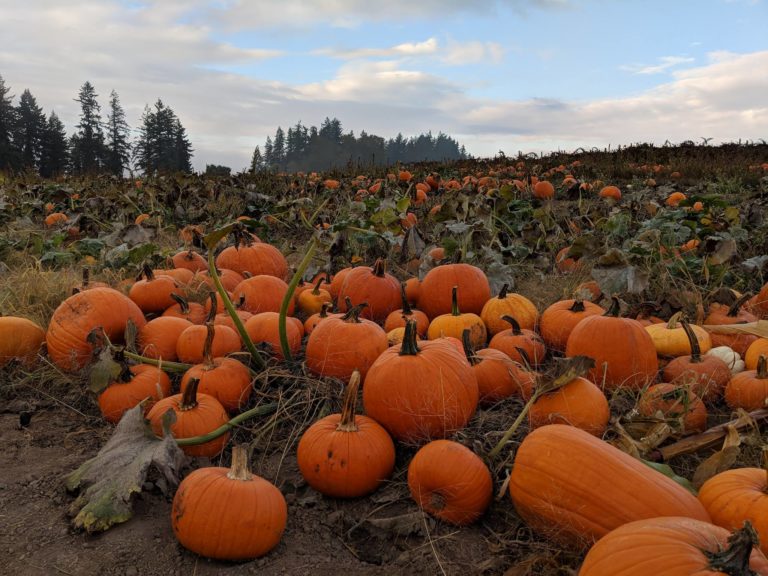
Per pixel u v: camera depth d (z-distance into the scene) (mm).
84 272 4625
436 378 3100
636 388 3715
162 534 2648
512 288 5773
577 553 2385
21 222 9492
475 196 9438
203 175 17172
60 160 97938
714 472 2775
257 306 4961
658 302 5137
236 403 3566
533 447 2514
